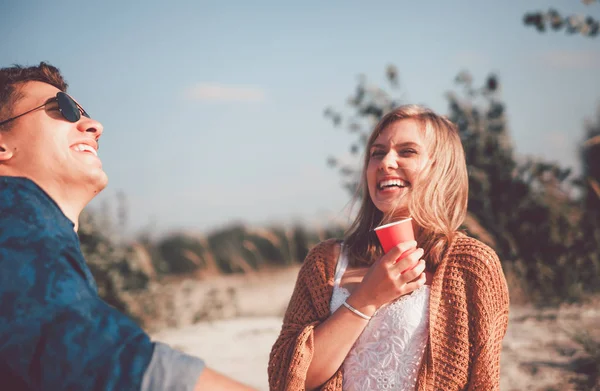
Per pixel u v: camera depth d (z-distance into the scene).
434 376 2.06
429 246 2.31
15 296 1.28
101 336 1.27
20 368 1.23
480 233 6.41
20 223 1.40
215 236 13.98
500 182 7.18
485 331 2.10
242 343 5.94
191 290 8.69
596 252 6.77
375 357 2.12
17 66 1.79
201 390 1.28
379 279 2.08
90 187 1.75
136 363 1.25
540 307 6.29
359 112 8.25
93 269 6.76
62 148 1.70
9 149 1.69
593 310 5.88
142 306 7.23
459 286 2.16
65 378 1.22
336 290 2.32
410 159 2.40
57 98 1.72
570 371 4.14
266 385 4.47
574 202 7.29
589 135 8.10
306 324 2.27
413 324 2.12
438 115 2.51
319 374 2.14
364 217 2.55
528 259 6.95
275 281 10.69
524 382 3.98
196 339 6.24
